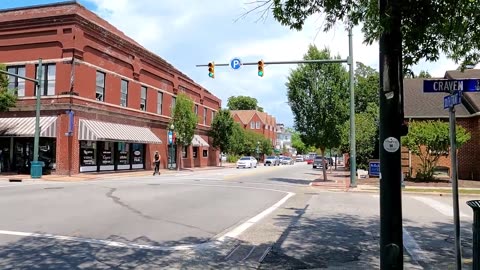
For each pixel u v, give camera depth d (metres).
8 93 27.56
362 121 34.41
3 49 30.81
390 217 5.24
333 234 9.52
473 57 7.82
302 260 7.19
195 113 48.03
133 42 40.59
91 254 7.24
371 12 6.02
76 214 11.48
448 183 24.12
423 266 6.82
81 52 29.73
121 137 32.62
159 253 7.46
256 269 6.65
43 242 8.05
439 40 7.18
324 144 26.64
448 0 6.18
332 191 20.95
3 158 30.17
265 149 91.12
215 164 59.91
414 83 33.59
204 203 14.77
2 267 6.38
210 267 6.71
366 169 35.12
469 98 28.83
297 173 39.50
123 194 16.97
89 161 31.09
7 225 9.76
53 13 29.77
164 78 43.28
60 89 29.03
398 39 5.44
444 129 24.30
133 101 36.94
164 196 16.53
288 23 7.05
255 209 13.77
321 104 25.97
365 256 7.47
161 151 42.31
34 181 24.55
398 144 5.29
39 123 26.95
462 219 12.05
